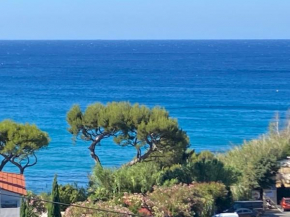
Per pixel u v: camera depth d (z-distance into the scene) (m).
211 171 73.81
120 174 67.25
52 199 52.56
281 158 89.12
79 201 63.94
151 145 77.00
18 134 74.75
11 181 56.78
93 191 68.44
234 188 78.50
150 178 67.31
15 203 53.25
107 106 81.12
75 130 80.12
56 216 52.31
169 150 77.38
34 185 90.31
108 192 65.25
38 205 60.03
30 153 76.44
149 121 76.31
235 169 77.69
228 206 72.31
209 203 65.62
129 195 61.56
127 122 77.31
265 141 92.38
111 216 55.81
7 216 52.62
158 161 79.88
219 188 69.94
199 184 69.44
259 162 81.62
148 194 62.88
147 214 59.03
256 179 80.94
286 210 77.81
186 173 73.38
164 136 75.81
